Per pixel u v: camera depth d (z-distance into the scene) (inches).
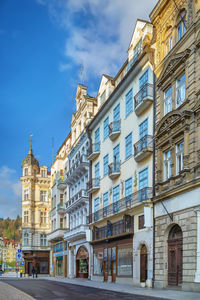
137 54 1164.5
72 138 1959.9
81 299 593.3
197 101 755.4
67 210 1886.1
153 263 901.2
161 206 888.3
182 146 831.7
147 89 1005.8
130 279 1051.3
